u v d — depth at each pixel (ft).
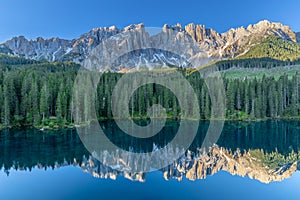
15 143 159.74
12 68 421.59
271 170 103.76
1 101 222.48
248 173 96.99
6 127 212.64
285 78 309.22
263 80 300.61
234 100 280.10
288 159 126.11
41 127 209.97
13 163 118.21
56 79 289.53
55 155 132.16
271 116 272.31
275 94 275.59
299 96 296.30
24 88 243.40
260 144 163.32
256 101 263.08
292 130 207.62
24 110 232.32
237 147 154.51
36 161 121.19
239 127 220.64
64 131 196.13
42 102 223.92
